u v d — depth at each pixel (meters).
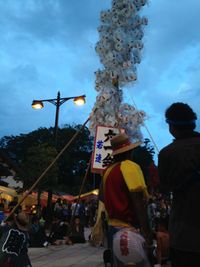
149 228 4.04
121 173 4.18
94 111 13.15
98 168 11.32
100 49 13.38
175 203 3.26
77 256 12.31
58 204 24.25
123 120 12.91
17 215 6.91
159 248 7.25
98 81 13.37
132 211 4.15
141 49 13.38
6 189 29.22
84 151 76.69
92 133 13.21
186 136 3.44
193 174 3.18
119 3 13.38
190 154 3.24
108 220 4.32
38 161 26.92
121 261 3.99
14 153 79.38
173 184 3.25
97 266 10.27
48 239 15.96
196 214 3.12
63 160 73.56
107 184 4.27
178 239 3.13
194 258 3.06
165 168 3.32
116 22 13.29
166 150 3.36
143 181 4.14
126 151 4.41
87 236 21.31
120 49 13.08
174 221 3.22
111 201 4.21
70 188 64.62
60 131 76.06
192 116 3.46
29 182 27.36
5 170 30.95
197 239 3.06
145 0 13.41
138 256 3.94
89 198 37.03
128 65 13.04
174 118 3.46
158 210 13.09
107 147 11.41
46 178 25.70
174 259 3.18
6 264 6.61
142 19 13.44
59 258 11.91
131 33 13.36
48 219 23.09
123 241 3.98
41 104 23.91
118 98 13.14
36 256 12.37
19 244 6.73
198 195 3.15
